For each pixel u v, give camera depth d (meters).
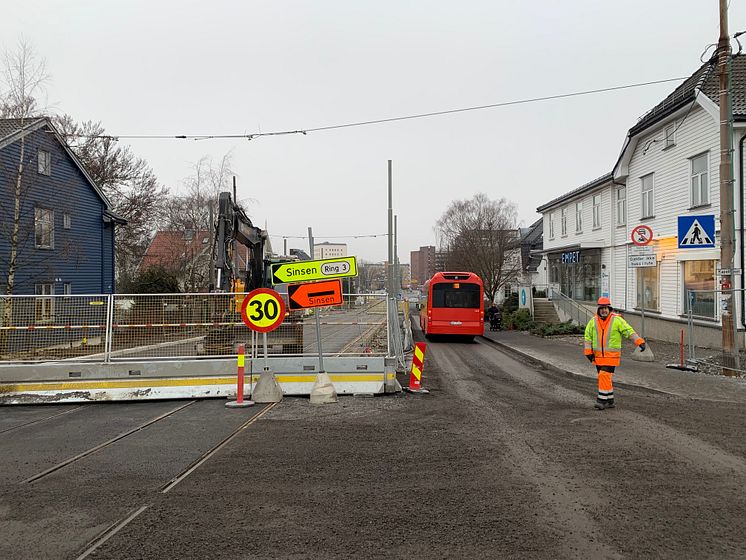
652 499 5.43
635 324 24.27
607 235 27.83
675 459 6.76
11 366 11.19
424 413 9.73
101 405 11.02
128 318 11.67
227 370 11.48
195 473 6.45
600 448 7.29
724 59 12.94
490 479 6.11
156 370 11.38
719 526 4.78
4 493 5.86
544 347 21.53
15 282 22.22
